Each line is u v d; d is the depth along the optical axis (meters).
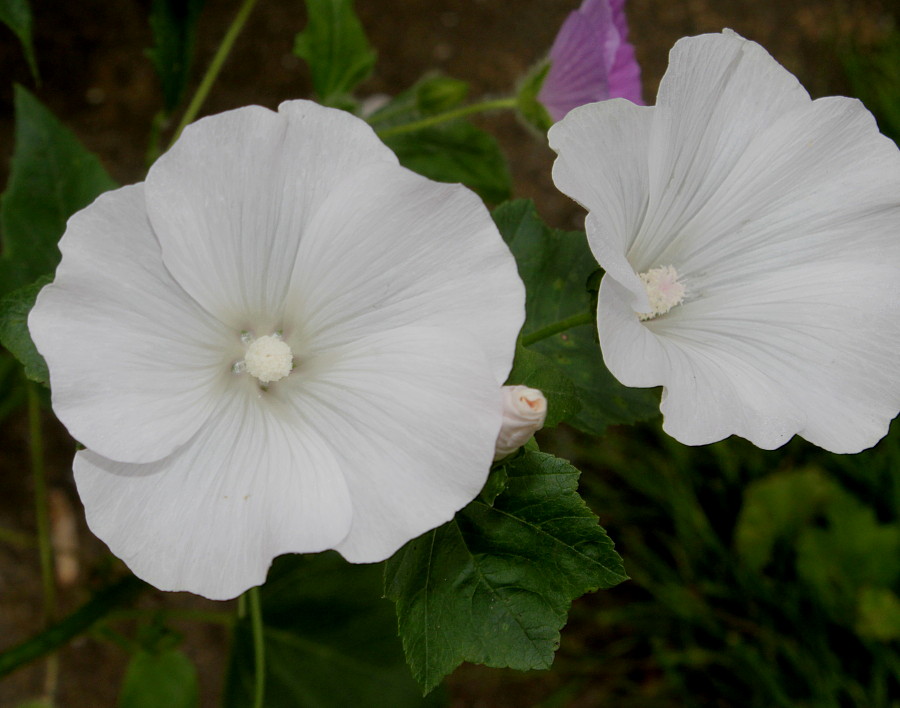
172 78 0.30
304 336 0.22
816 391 0.22
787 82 0.23
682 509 0.43
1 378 0.36
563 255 0.28
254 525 0.20
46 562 0.35
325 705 0.35
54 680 0.38
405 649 0.23
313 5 0.30
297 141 0.21
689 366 0.21
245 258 0.21
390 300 0.21
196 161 0.20
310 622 0.35
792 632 0.43
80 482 0.20
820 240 0.24
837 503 0.42
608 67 0.28
